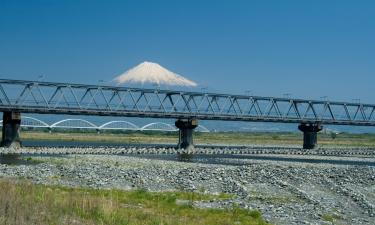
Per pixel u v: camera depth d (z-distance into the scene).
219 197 45.22
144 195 43.50
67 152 101.38
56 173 59.50
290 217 36.09
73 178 55.91
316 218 36.59
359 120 170.25
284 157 116.62
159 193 46.03
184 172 63.50
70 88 113.19
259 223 32.84
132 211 32.28
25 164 73.75
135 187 50.69
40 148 103.75
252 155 120.88
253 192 49.28
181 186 51.97
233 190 50.31
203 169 68.69
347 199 47.88
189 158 102.00
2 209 25.03
